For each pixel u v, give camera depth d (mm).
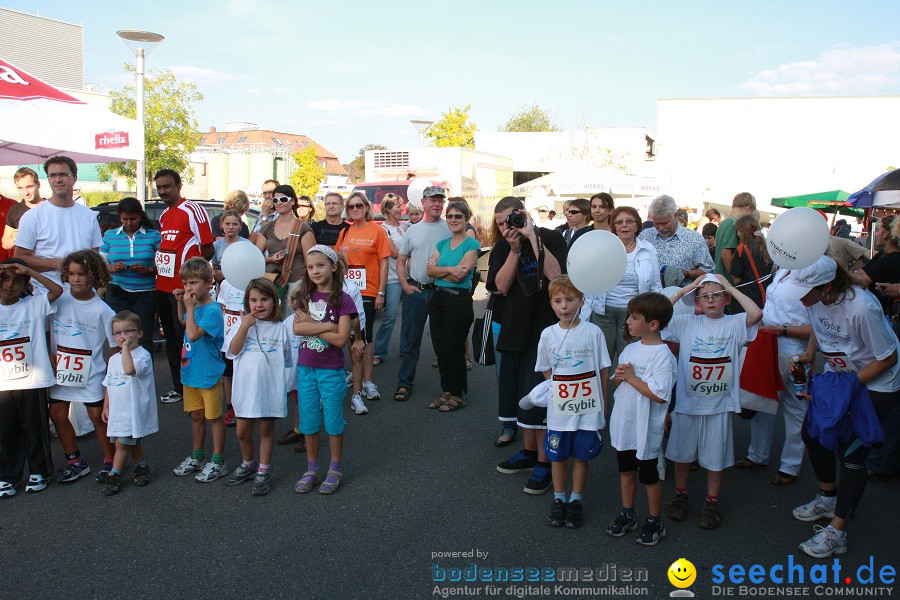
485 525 4098
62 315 4621
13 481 4480
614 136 34906
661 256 6051
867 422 3648
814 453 4074
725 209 28016
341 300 4508
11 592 3352
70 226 5543
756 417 4957
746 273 5812
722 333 4047
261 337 4527
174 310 6371
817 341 4160
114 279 6289
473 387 7277
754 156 32406
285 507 4328
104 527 4039
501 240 4984
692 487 4691
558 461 4070
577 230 6117
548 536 3967
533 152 35500
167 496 4484
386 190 15414
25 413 4434
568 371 4035
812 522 4152
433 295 6391
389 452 5324
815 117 31656
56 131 6613
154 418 4625
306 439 4602
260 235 7074
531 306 4672
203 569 3570
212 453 5270
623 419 3877
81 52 37000
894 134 30984
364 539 3910
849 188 31547
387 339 8242
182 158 24172
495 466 5047
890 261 5094
